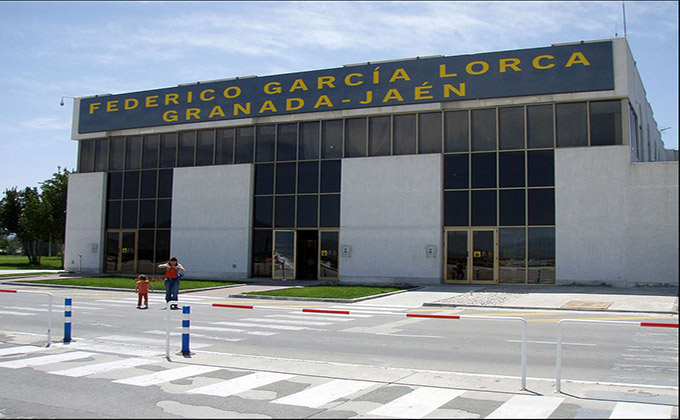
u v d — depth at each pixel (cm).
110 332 1430
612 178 2561
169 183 3531
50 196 5916
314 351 1165
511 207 2731
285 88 3238
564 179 2634
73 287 2869
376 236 2950
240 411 734
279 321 1648
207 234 3366
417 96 2931
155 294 2569
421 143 2930
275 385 870
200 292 2653
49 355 1118
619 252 2528
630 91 2675
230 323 1603
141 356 1108
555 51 2705
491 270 2747
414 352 1149
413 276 2858
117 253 3659
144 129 3600
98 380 907
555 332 1423
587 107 2648
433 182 2858
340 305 2097
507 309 1955
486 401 774
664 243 2472
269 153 3275
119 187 3684
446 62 2894
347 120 3105
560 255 2614
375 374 945
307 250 3173
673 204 2472
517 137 2750
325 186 3122
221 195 3350
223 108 3381
